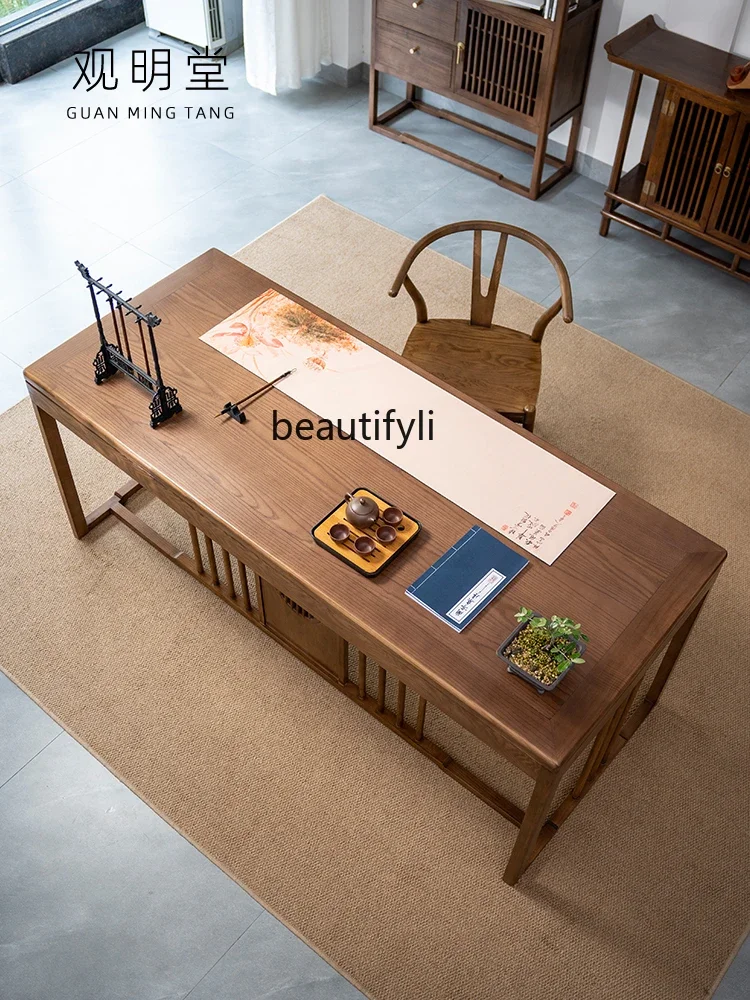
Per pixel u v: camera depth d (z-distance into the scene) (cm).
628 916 249
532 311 392
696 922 249
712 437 354
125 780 269
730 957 244
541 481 253
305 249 416
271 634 294
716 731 282
